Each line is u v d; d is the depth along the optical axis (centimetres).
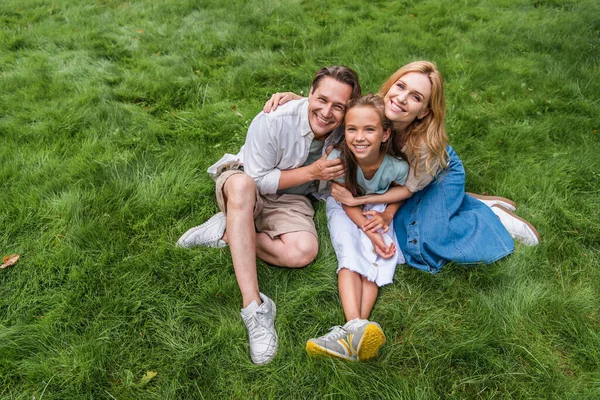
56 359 197
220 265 243
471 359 204
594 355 202
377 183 242
